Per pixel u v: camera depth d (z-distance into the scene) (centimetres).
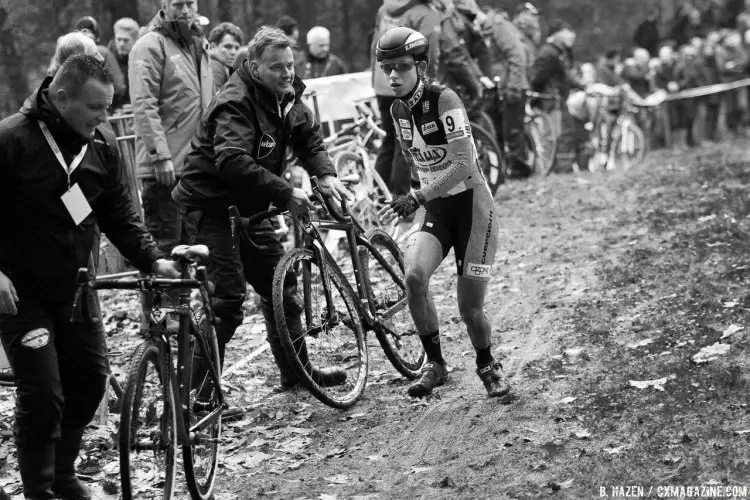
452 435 967
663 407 935
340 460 948
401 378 1168
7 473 970
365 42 2866
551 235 1812
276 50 1037
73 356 824
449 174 995
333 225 1112
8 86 2241
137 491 834
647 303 1294
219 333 1091
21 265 791
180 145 1376
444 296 1498
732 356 1031
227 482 921
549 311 1343
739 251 1460
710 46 4150
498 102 2412
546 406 999
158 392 795
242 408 1109
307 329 1071
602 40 5741
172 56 1362
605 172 2720
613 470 826
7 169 775
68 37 1183
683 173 2405
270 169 1082
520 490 818
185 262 844
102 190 827
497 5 3562
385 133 1905
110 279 786
